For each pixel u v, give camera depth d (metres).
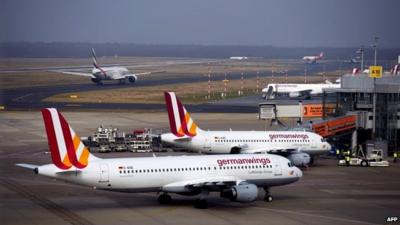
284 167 132.88
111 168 119.19
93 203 128.38
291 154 173.38
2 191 141.00
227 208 124.50
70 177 116.31
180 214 118.38
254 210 123.06
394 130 198.88
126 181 120.12
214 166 127.62
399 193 142.62
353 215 119.50
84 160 118.50
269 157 133.38
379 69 197.00
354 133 199.88
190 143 177.00
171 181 123.88
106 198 133.75
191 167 125.62
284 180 132.88
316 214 120.06
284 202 131.62
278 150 176.00
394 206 128.50
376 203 131.25
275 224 111.44
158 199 128.88
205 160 128.12
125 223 110.56
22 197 134.38
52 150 115.50
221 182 121.38
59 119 115.25
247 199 120.56
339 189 146.88
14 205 125.75
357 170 174.62
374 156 183.75
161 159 125.00
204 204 123.44
